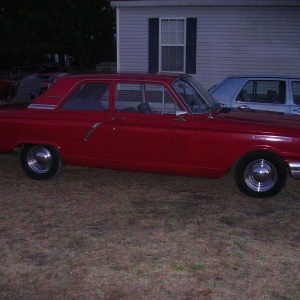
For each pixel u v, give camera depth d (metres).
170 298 4.18
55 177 7.68
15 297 4.24
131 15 14.59
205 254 5.00
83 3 37.44
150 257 4.94
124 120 6.98
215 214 6.19
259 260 4.87
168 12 14.39
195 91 7.34
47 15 34.22
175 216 6.12
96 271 4.65
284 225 5.82
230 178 7.89
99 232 5.60
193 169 6.84
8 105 8.17
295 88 8.87
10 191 7.19
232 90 9.05
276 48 14.18
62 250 5.12
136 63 14.91
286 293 4.27
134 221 5.95
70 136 7.25
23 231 5.65
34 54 34.66
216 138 6.67
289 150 6.50
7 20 32.75
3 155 9.57
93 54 48.41
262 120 6.89
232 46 14.33
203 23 14.30
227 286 4.37
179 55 14.76
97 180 7.77
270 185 6.73
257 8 13.98
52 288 4.37
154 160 6.98
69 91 7.34
